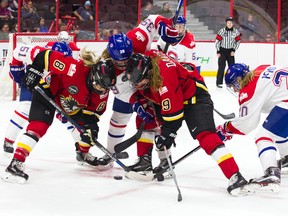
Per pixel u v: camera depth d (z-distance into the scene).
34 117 5.72
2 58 16.80
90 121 5.82
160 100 5.37
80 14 18.89
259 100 5.40
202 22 19.83
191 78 5.45
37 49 5.95
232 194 5.27
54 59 5.49
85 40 18.92
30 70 5.58
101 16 19.16
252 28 19.47
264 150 5.41
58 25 18.53
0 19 17.53
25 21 17.78
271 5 19.42
